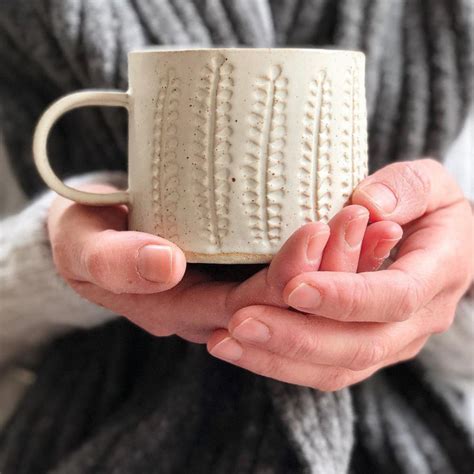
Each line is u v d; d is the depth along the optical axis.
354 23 0.60
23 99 0.62
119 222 0.45
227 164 0.39
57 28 0.57
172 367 0.58
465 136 0.65
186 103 0.39
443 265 0.43
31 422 0.58
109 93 0.42
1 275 0.53
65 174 0.61
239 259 0.40
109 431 0.55
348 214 0.39
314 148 0.39
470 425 0.58
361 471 0.58
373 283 0.39
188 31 0.58
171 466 0.53
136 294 0.44
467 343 0.57
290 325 0.40
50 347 0.61
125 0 0.58
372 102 0.59
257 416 0.53
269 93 0.39
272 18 0.61
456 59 0.59
